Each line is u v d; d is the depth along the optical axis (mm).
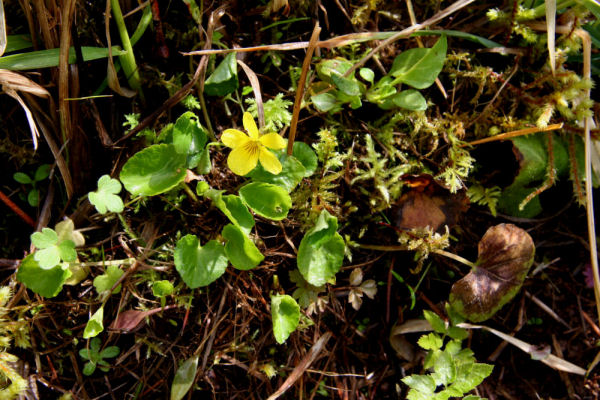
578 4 169
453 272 179
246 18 175
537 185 175
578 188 169
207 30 166
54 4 153
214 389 167
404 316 179
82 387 163
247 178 168
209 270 157
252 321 169
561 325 182
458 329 171
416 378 163
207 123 169
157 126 168
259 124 165
